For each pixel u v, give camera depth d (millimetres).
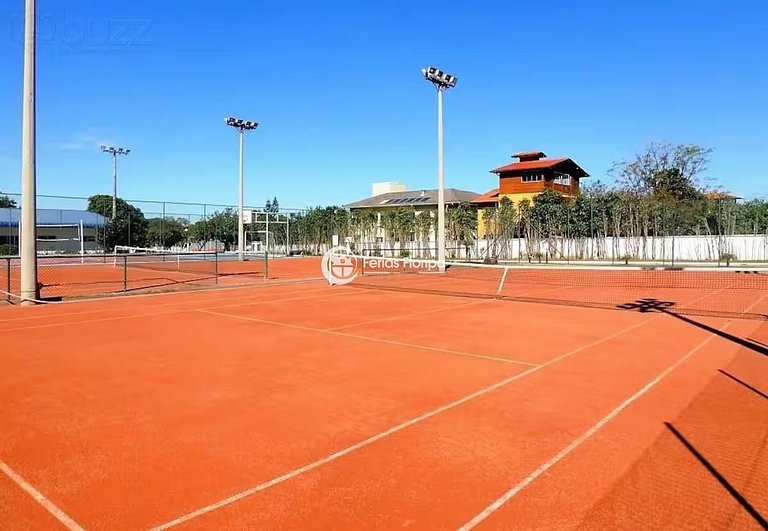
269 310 14492
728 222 35562
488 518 3635
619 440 5039
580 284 23656
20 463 4535
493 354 8891
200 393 6574
